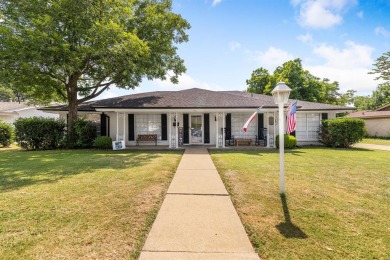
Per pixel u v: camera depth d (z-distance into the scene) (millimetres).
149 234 2945
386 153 10930
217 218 3467
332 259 2465
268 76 31359
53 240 2787
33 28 10570
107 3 11664
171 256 2457
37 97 14594
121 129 15055
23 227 3121
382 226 3250
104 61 11766
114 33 10766
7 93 39875
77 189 4871
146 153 11156
